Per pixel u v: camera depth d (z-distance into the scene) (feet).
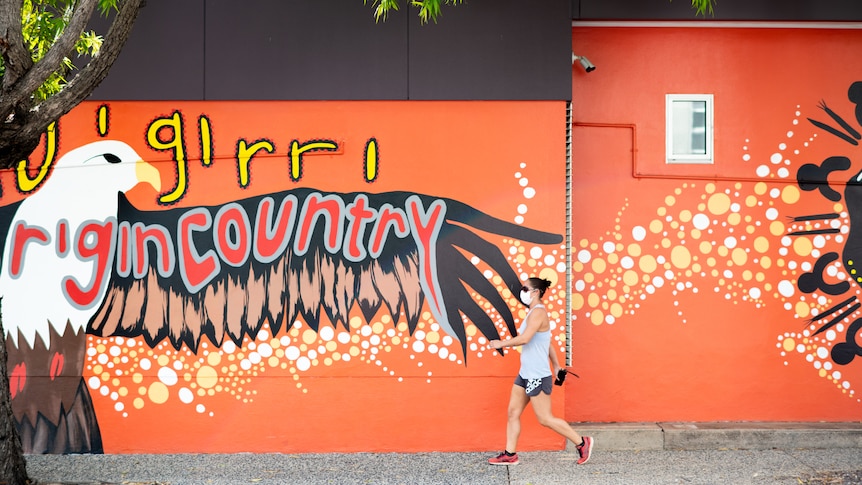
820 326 25.72
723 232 25.84
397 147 24.43
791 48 25.68
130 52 24.29
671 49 25.88
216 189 24.41
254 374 24.23
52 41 21.66
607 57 25.82
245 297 24.31
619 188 25.76
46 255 24.36
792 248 25.82
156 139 24.41
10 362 24.22
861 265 25.82
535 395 22.21
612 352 25.67
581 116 25.71
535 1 24.47
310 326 24.27
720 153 25.85
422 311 24.27
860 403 25.59
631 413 25.55
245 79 24.32
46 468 22.56
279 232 24.36
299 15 24.41
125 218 24.38
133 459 23.50
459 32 24.43
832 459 23.11
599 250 25.86
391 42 24.43
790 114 25.67
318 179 24.44
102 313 24.29
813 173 25.88
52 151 24.38
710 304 25.72
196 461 23.29
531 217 24.34
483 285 24.32
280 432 24.14
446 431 24.16
